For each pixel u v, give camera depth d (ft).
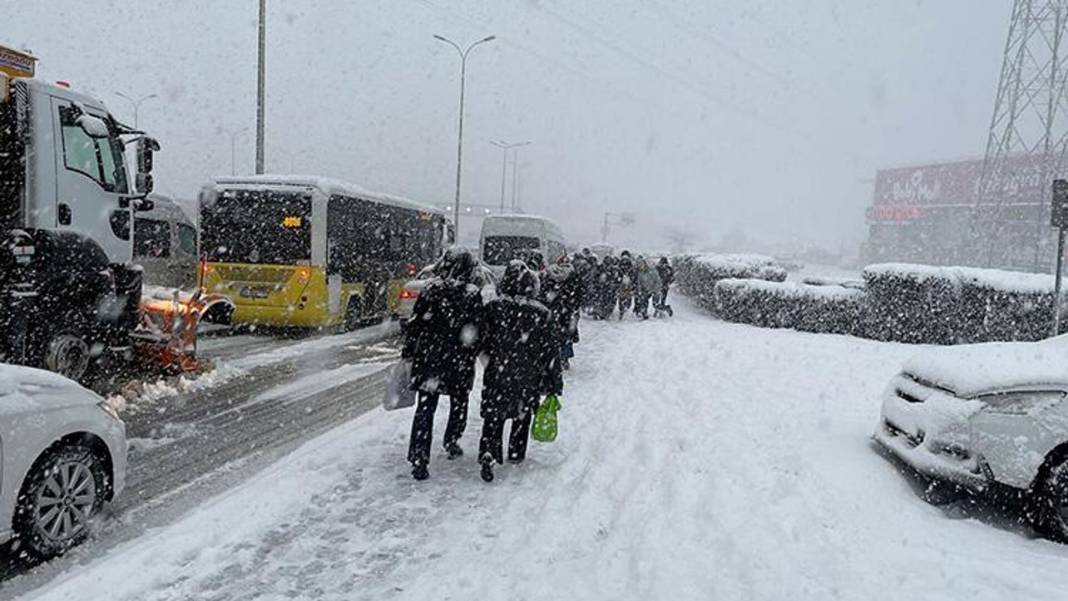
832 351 44.04
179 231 55.62
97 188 26.58
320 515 16.29
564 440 22.98
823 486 17.76
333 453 20.86
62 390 14.73
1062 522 15.81
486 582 13.21
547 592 12.79
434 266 19.53
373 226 54.49
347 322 51.29
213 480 18.81
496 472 19.74
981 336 47.96
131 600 12.37
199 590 12.81
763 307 61.05
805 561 13.80
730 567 13.64
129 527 15.71
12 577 13.26
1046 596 12.39
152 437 22.49
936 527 15.84
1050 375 16.81
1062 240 37.04
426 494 17.83
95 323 26.94
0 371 13.93
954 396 17.62
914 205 218.59
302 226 45.85
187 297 31.09
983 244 161.38
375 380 32.83
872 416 25.52
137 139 27.91
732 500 16.87
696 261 94.07
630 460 20.71
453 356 18.62
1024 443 16.15
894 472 19.11
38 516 13.69
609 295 63.87
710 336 51.83
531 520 16.31
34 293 24.09
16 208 23.91
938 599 12.20
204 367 32.22
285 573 13.55
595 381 32.96
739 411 26.35
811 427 23.71
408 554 14.48
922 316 50.29
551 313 20.03
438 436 23.44
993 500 17.30
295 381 32.12
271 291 45.78
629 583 13.16
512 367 19.21
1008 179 159.84
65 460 14.29
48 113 24.49
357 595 12.76
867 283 54.44
